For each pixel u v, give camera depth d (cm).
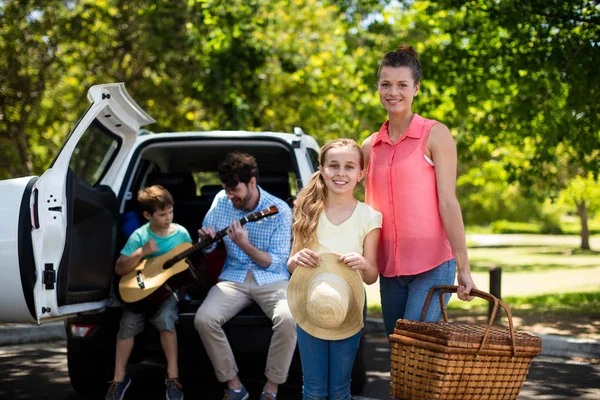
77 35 1474
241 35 1441
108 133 561
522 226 6062
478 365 324
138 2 1498
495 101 1137
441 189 379
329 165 380
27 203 458
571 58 922
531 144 1283
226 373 508
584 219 3369
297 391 600
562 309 1033
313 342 379
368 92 1331
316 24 1759
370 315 1035
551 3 927
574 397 579
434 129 384
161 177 629
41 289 456
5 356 760
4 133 1502
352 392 581
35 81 1463
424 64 1093
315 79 1642
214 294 517
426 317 381
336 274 369
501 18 965
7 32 1380
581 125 998
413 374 332
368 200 401
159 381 645
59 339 873
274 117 1725
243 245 517
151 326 532
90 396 583
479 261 2414
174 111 1628
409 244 384
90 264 509
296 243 386
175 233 548
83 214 504
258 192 543
